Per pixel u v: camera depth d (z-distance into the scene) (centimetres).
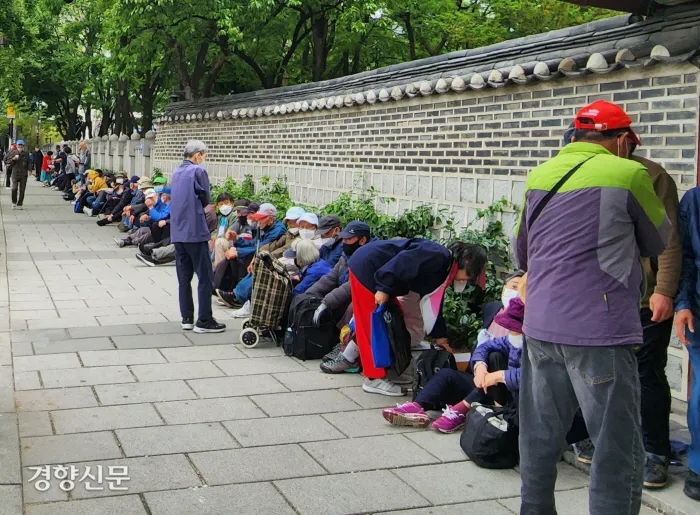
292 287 695
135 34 1628
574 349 310
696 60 500
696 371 396
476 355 491
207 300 730
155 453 441
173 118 1702
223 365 627
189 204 720
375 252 562
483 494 402
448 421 486
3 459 422
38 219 1761
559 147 655
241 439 467
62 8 2483
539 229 328
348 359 610
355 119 1004
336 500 388
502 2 1479
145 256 1145
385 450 457
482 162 756
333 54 1912
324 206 1066
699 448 388
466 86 762
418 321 582
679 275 392
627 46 579
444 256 555
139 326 753
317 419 507
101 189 1862
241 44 1544
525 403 336
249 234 893
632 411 310
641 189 314
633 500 314
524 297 370
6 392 539
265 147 1297
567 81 639
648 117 547
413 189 874
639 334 312
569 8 1417
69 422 485
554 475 334
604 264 310
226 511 372
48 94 3219
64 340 689
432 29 1756
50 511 367
